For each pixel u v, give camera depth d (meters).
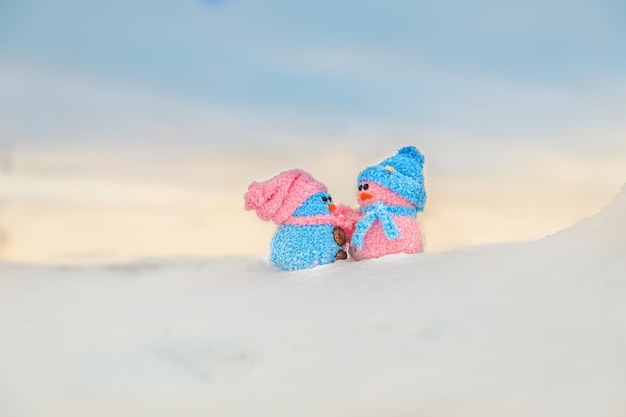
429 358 1.11
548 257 1.20
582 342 1.11
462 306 1.16
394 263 1.29
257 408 1.09
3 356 1.17
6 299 1.35
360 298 1.21
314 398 1.09
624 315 1.12
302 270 1.33
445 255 1.29
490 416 1.06
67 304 1.31
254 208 1.36
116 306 1.29
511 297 1.16
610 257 1.18
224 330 1.18
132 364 1.14
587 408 1.05
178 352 1.15
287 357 1.13
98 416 1.09
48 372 1.14
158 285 1.36
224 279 1.34
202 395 1.10
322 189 1.36
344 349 1.13
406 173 1.36
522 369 1.09
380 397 1.08
